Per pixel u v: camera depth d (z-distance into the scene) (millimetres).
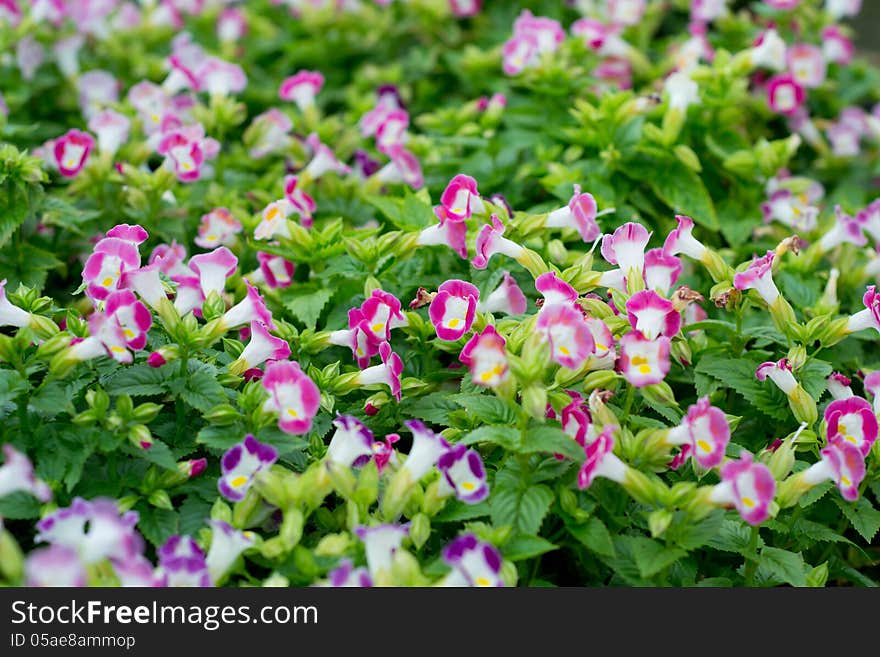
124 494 1187
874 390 1233
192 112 1498
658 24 1942
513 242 1268
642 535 1208
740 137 1514
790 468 1182
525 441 1159
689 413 1154
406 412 1265
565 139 1509
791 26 1799
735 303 1267
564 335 1156
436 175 1514
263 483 1152
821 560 1272
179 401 1204
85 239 1437
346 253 1340
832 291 1340
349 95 1710
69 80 1640
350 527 1161
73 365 1166
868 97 1868
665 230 1460
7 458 1134
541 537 1184
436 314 1222
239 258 1411
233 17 1836
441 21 1835
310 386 1174
